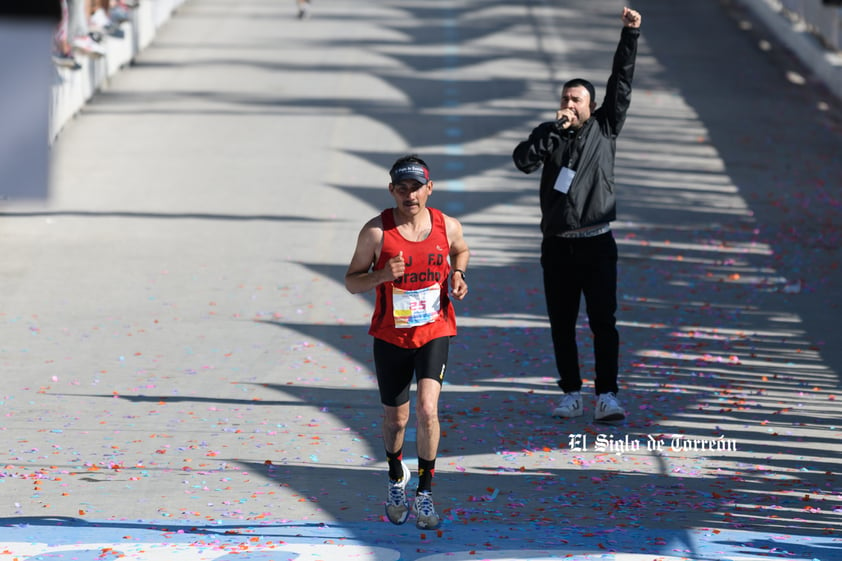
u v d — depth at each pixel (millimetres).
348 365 39688
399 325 25094
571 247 33219
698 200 65625
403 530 25516
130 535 24781
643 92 93125
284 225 59312
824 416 34938
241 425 33562
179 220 59750
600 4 133000
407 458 31141
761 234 59375
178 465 30141
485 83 95000
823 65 97750
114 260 52750
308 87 92688
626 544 24469
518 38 113438
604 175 32844
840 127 84250
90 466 29906
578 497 28047
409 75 97500
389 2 133250
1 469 29578
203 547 23969
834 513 27047
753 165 73562
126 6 98062
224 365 39438
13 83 27109
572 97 32562
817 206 65000
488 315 46000
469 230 59312
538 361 40375
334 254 54594
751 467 30516
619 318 45344
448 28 117812
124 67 97750
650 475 29828
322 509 27062
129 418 34000
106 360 39719
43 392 36250
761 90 94938
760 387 37656
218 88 91812
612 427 33625
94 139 76188
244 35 113625
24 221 58688
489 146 76812
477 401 36000
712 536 25109
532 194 66625
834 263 54406
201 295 47906
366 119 83125
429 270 25078
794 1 114375
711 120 85062
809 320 45656
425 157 73688
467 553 23672
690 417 34594
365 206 63250
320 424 33781
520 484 28969
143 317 44844
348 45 109312
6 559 23125
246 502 27453
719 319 45594
